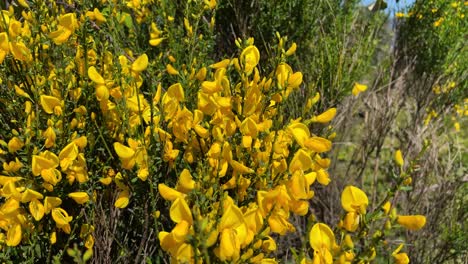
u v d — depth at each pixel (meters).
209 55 0.63
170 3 0.57
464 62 0.85
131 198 0.39
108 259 0.35
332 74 0.59
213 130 0.31
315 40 0.66
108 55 0.38
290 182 0.26
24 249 0.31
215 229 0.22
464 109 0.89
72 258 0.35
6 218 0.29
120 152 0.29
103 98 0.32
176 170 0.34
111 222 0.36
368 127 0.70
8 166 0.30
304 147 0.27
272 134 0.30
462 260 0.58
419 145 0.68
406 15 0.86
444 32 0.83
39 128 0.35
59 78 0.35
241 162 0.30
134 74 0.34
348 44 0.67
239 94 0.31
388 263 0.31
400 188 0.23
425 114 0.81
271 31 0.62
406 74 0.84
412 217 0.22
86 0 0.42
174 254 0.23
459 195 0.67
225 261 0.23
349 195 0.23
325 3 0.68
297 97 0.58
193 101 0.37
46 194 0.32
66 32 0.35
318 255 0.23
